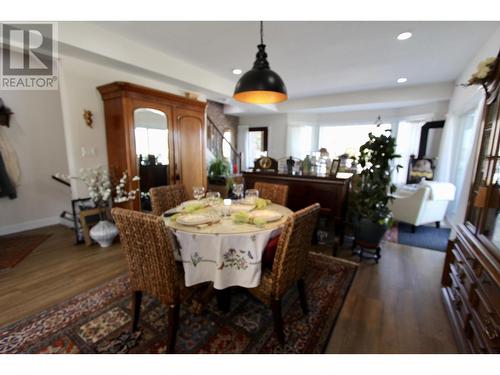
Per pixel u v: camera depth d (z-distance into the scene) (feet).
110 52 8.63
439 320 5.85
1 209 11.19
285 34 8.49
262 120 23.24
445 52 9.89
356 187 9.58
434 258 9.29
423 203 11.62
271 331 5.40
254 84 6.47
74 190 9.83
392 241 11.03
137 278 4.89
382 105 17.07
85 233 9.75
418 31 8.18
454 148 13.96
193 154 12.12
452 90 13.88
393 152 8.55
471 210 5.56
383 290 7.13
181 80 11.48
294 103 19.35
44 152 12.28
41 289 6.91
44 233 11.30
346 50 9.81
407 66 11.60
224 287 5.07
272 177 11.00
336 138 21.27
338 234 9.70
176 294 4.61
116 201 9.27
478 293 4.27
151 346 4.93
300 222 4.65
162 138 10.62
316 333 5.35
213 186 16.75
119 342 5.02
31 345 4.93
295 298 6.68
